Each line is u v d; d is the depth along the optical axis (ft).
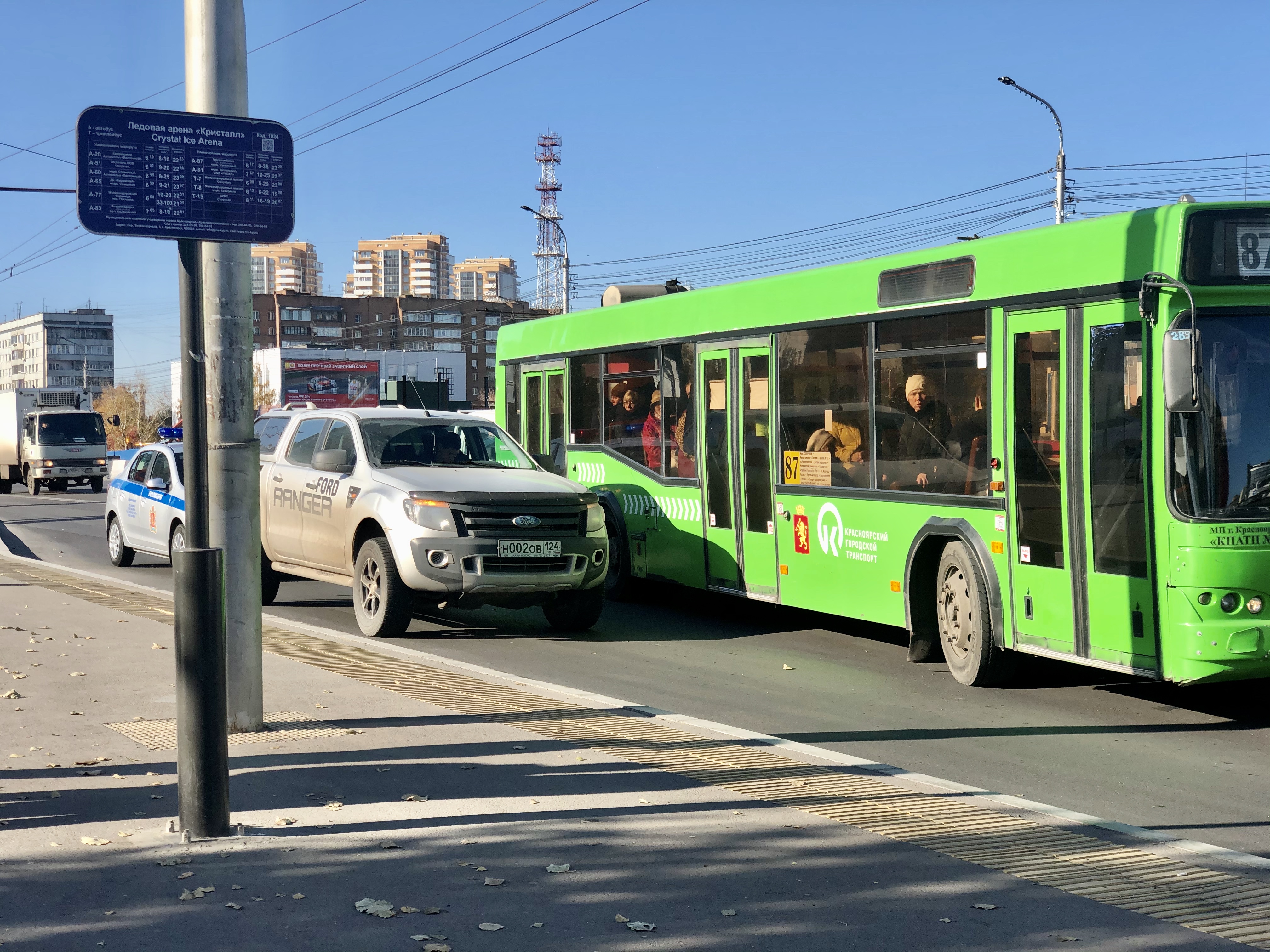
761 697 30.35
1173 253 25.79
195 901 15.89
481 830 18.69
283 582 54.70
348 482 40.55
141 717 25.84
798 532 38.04
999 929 15.12
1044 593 29.12
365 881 16.61
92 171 17.61
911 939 14.83
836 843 18.22
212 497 24.25
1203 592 25.39
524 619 43.65
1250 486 25.70
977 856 17.79
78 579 50.96
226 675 18.43
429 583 37.09
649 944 14.66
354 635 37.96
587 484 49.80
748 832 18.71
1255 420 25.89
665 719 26.32
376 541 38.55
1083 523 27.96
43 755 22.80
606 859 17.47
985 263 30.89
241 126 18.45
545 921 15.33
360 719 25.73
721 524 41.75
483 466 41.70
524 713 26.53
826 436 36.81
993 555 30.60
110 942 14.62
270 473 45.34
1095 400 27.61
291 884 16.49
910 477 33.42
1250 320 26.12
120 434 375.66
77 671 30.50
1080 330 28.02
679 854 17.70
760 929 15.10
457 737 24.23
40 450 148.05
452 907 15.72
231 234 18.38
